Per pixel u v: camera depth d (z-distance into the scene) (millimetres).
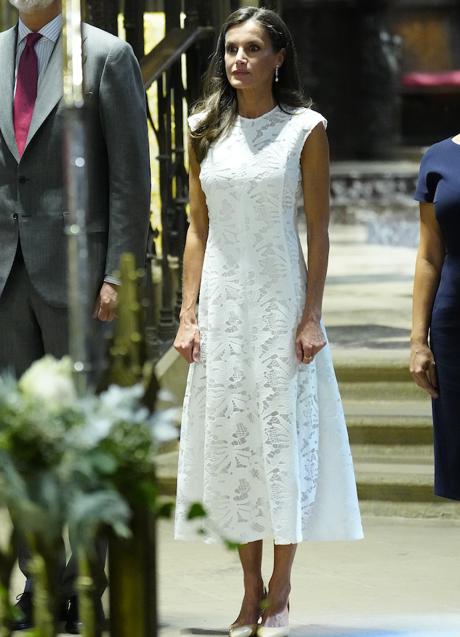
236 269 12578
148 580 7531
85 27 12828
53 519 6695
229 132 12648
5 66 12875
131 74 12781
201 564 15609
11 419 6648
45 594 7129
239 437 12594
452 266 12195
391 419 19141
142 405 7504
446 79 72125
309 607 13727
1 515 13828
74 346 7285
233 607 13781
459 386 12188
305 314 12570
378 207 55562
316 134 12562
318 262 12641
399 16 72812
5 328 13000
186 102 21000
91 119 12617
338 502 12844
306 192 12680
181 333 12883
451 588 14430
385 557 15867
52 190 12750
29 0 12438
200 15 20953
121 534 6809
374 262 36344
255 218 12508
